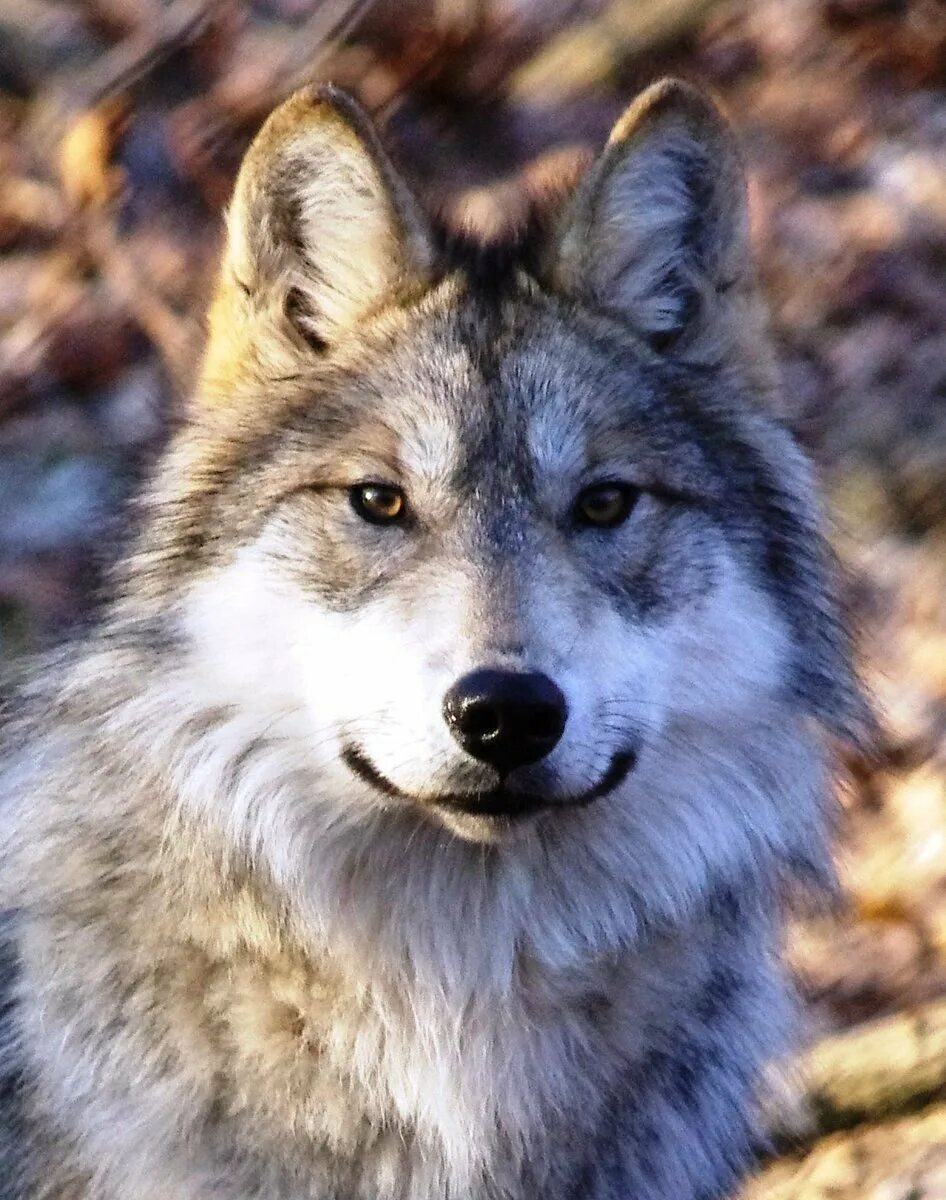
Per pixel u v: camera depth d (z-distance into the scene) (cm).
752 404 942
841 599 960
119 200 1722
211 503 884
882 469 1727
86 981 867
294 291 912
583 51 2117
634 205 915
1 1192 883
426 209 930
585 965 880
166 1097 845
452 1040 867
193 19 1686
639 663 855
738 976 930
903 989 1327
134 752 868
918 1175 1078
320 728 849
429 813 858
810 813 930
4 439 1717
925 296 1920
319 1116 846
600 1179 891
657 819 889
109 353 1748
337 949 858
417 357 887
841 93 2167
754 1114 966
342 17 1716
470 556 838
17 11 1983
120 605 891
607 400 886
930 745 1493
